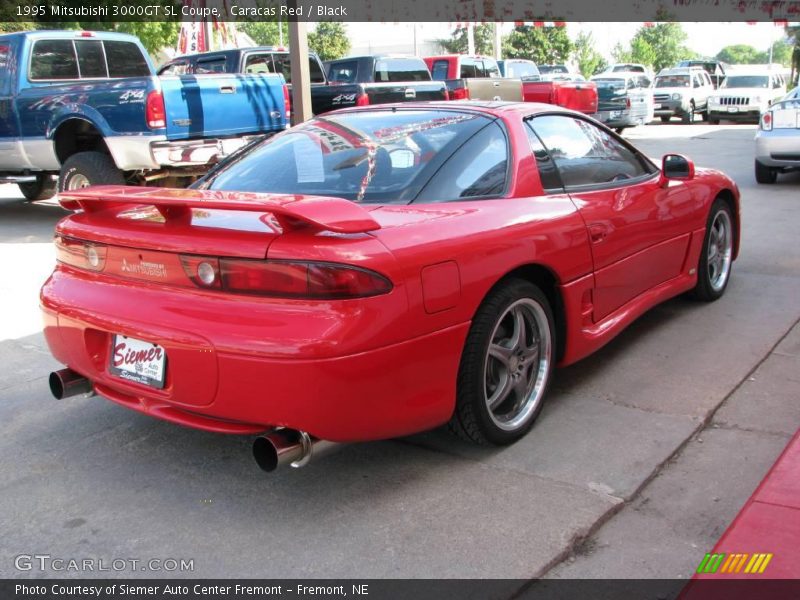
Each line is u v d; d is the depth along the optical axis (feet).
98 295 10.07
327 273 8.56
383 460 11.00
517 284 10.85
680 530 9.23
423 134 11.88
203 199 8.95
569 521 9.36
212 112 27.17
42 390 13.94
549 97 54.90
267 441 8.93
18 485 10.57
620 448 11.23
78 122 28.25
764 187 36.50
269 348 8.55
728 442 11.43
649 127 80.07
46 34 29.73
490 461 10.92
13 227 30.32
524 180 11.70
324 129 12.87
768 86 84.74
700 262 17.33
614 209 13.14
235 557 8.89
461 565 8.61
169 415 9.62
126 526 9.55
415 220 9.80
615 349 15.37
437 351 9.53
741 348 15.24
